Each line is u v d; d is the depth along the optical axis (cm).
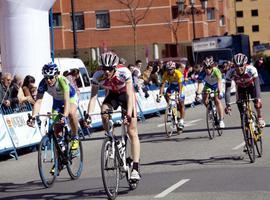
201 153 1631
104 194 1155
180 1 6325
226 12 10750
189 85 3806
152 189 1160
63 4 7625
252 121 1434
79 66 2770
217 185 1165
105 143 1060
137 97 2970
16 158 1867
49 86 1284
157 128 2509
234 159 1485
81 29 7744
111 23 7738
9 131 1877
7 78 2005
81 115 2436
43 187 1298
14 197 1202
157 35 7662
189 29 7669
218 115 1991
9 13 2411
